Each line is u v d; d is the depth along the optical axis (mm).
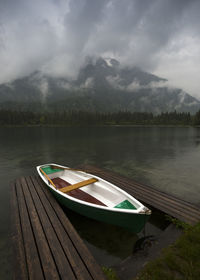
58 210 6766
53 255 4387
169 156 21750
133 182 10250
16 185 9594
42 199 7797
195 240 4824
